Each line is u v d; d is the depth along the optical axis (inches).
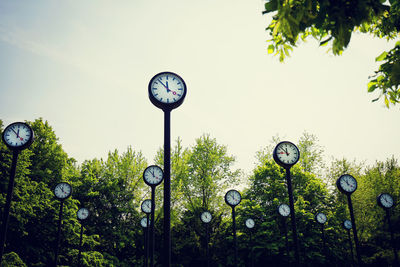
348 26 102.3
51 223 878.4
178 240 1041.5
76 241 917.2
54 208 860.6
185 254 1029.2
